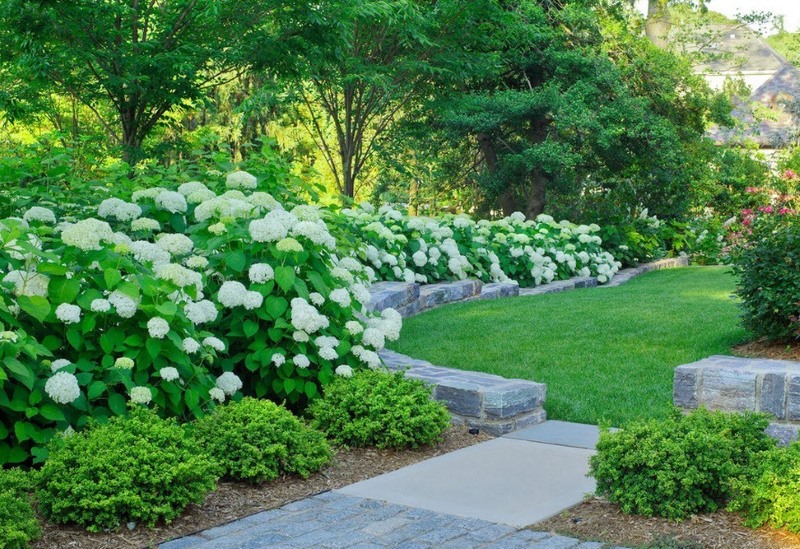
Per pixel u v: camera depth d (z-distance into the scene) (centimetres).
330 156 2103
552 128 2180
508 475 542
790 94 4009
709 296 1203
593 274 1761
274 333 633
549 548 416
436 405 621
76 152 1074
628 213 2216
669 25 2717
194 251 682
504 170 2139
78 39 1295
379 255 1241
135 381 538
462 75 1891
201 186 766
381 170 2383
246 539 430
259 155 961
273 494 506
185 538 434
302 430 559
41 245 593
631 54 2200
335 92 1916
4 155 1009
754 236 812
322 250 707
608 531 438
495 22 1922
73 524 443
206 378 587
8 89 1533
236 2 1335
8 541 390
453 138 2122
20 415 495
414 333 984
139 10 1332
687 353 820
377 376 644
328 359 648
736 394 639
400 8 1548
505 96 2056
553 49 2106
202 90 1457
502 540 429
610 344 878
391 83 1845
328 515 469
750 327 800
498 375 756
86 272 559
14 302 520
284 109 2147
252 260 665
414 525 452
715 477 459
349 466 566
